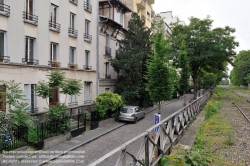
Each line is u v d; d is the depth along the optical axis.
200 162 5.49
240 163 6.75
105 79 23.02
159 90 12.36
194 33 29.91
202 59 30.64
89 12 20.16
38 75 14.40
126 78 22.59
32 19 14.14
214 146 8.51
